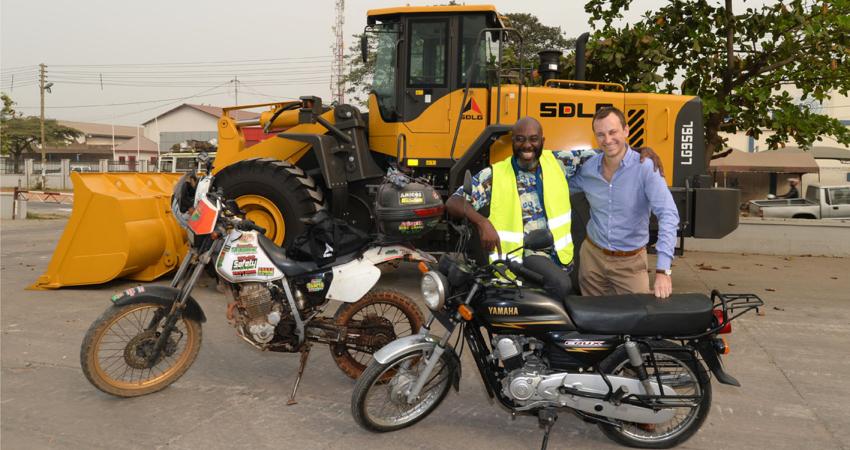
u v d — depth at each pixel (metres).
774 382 4.27
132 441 3.31
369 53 7.32
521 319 3.15
